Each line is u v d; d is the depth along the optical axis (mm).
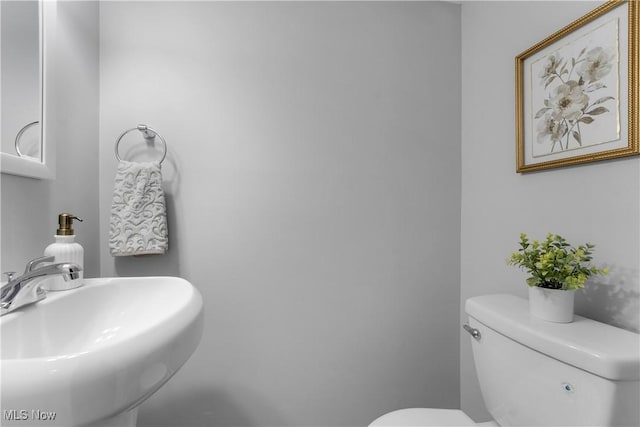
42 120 774
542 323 749
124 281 762
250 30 1148
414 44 1271
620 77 729
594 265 797
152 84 1088
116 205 988
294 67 1178
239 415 1146
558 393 662
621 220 737
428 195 1282
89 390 333
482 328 883
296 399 1185
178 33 1102
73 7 919
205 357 1124
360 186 1228
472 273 1244
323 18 1199
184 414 1114
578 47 829
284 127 1171
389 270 1252
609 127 752
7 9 667
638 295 704
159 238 1003
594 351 598
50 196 824
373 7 1237
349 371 1223
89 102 1002
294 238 1178
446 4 1284
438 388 1285
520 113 1003
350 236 1220
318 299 1196
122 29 1069
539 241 952
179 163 1101
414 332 1272
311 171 1189
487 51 1168
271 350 1165
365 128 1230
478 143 1214
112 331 684
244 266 1146
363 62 1229
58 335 608
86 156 987
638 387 587
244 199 1144
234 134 1137
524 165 999
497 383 826
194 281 1114
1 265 667
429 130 1282
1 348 489
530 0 984
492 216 1142
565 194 871
